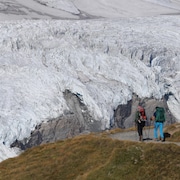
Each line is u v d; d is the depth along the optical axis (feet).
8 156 253.24
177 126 160.56
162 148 109.19
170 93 389.60
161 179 100.68
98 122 316.81
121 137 154.10
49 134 289.53
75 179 113.60
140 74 379.76
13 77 339.16
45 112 298.35
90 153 126.00
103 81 363.35
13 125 271.08
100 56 392.68
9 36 403.95
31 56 384.47
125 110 344.69
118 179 103.76
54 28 433.07
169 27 513.86
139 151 109.70
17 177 124.16
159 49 419.13
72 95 332.60
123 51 411.95
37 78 340.59
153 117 136.36
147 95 365.40
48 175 120.37
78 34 433.48
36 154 142.10
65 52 387.14
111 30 462.19
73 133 304.91
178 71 415.85
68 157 126.72
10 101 298.56
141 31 479.00
